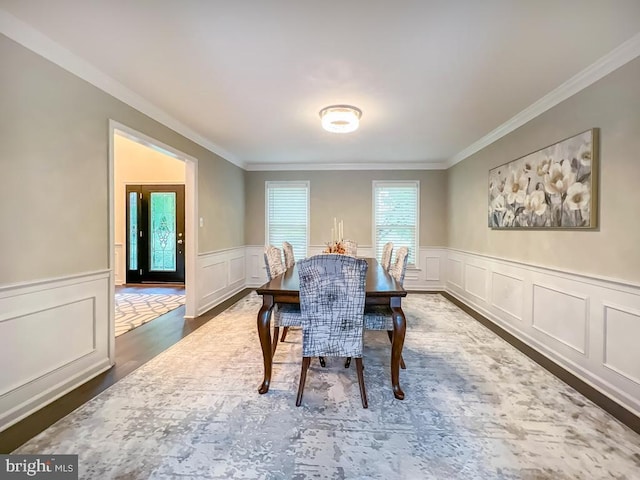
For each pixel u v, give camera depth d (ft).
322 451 5.08
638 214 6.25
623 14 5.32
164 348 9.42
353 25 5.70
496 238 12.01
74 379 7.07
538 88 8.20
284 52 6.58
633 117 6.31
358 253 18.20
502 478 4.54
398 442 5.30
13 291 5.78
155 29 5.84
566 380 7.49
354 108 9.52
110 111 8.02
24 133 5.94
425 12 5.34
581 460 4.89
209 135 12.60
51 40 6.19
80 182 7.19
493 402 6.53
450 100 8.99
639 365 6.21
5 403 5.67
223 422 5.82
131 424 5.73
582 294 7.64
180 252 20.70
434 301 15.35
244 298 15.98
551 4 5.11
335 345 6.49
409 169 17.97
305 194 18.48
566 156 8.07
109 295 8.10
